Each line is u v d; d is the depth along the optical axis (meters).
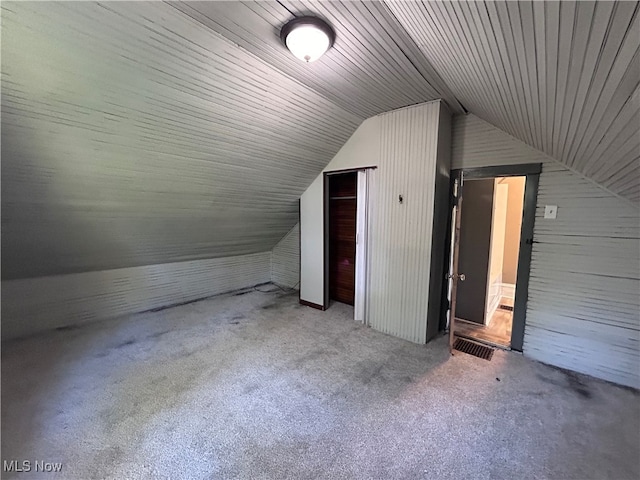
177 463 1.65
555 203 2.58
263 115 2.60
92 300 3.61
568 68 1.00
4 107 1.68
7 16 1.35
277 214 4.46
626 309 2.36
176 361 2.74
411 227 3.07
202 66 1.95
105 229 3.02
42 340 3.12
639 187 1.81
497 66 1.40
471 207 3.55
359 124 3.38
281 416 2.03
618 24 0.65
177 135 2.37
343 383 2.41
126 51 1.69
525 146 2.69
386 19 1.58
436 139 2.82
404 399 2.20
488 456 1.70
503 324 3.64
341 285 4.49
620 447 1.76
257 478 1.57
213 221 3.80
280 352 2.93
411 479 1.56
